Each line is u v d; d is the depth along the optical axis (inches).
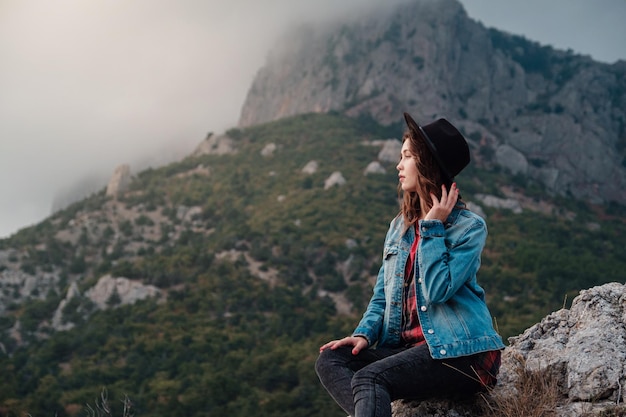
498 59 7667.3
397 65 7244.1
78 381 2459.4
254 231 4387.3
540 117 7140.8
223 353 2773.1
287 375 2367.1
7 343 3260.3
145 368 2591.0
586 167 6761.8
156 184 5994.1
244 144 6471.5
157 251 4665.4
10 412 2122.3
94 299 3631.9
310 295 3491.6
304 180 5260.8
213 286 3585.1
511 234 4404.5
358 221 4421.8
